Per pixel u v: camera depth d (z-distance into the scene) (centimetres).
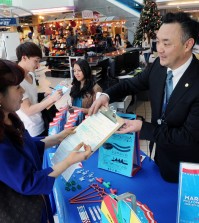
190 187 94
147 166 162
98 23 1250
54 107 263
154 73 153
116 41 1252
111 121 136
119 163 154
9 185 105
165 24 123
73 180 150
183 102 128
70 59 732
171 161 143
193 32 121
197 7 707
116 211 88
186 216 95
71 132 148
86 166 165
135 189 141
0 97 104
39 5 1344
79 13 1384
